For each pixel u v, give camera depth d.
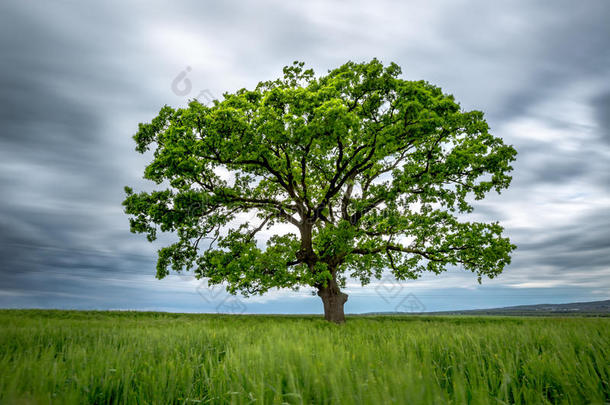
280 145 16.17
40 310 20.38
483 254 17.91
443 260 18.97
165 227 16.75
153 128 17.58
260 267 17.17
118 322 11.79
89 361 3.69
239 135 14.87
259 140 15.23
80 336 6.70
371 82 15.30
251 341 6.71
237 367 3.06
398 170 17.36
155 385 2.74
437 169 17.30
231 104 15.49
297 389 2.38
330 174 18.94
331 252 18.34
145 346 5.37
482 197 18.55
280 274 17.42
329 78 16.48
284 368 2.89
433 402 1.86
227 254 17.64
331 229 18.12
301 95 14.93
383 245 18.86
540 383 2.69
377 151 16.44
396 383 2.01
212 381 3.03
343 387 2.16
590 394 2.23
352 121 13.68
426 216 18.33
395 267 20.27
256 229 20.42
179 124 15.71
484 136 18.22
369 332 8.48
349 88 16.17
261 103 15.44
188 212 16.48
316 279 17.38
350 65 16.61
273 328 8.62
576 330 5.89
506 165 17.84
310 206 19.38
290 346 3.97
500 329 6.79
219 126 14.25
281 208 19.94
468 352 4.19
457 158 17.53
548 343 4.69
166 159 14.62
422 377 2.24
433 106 15.52
